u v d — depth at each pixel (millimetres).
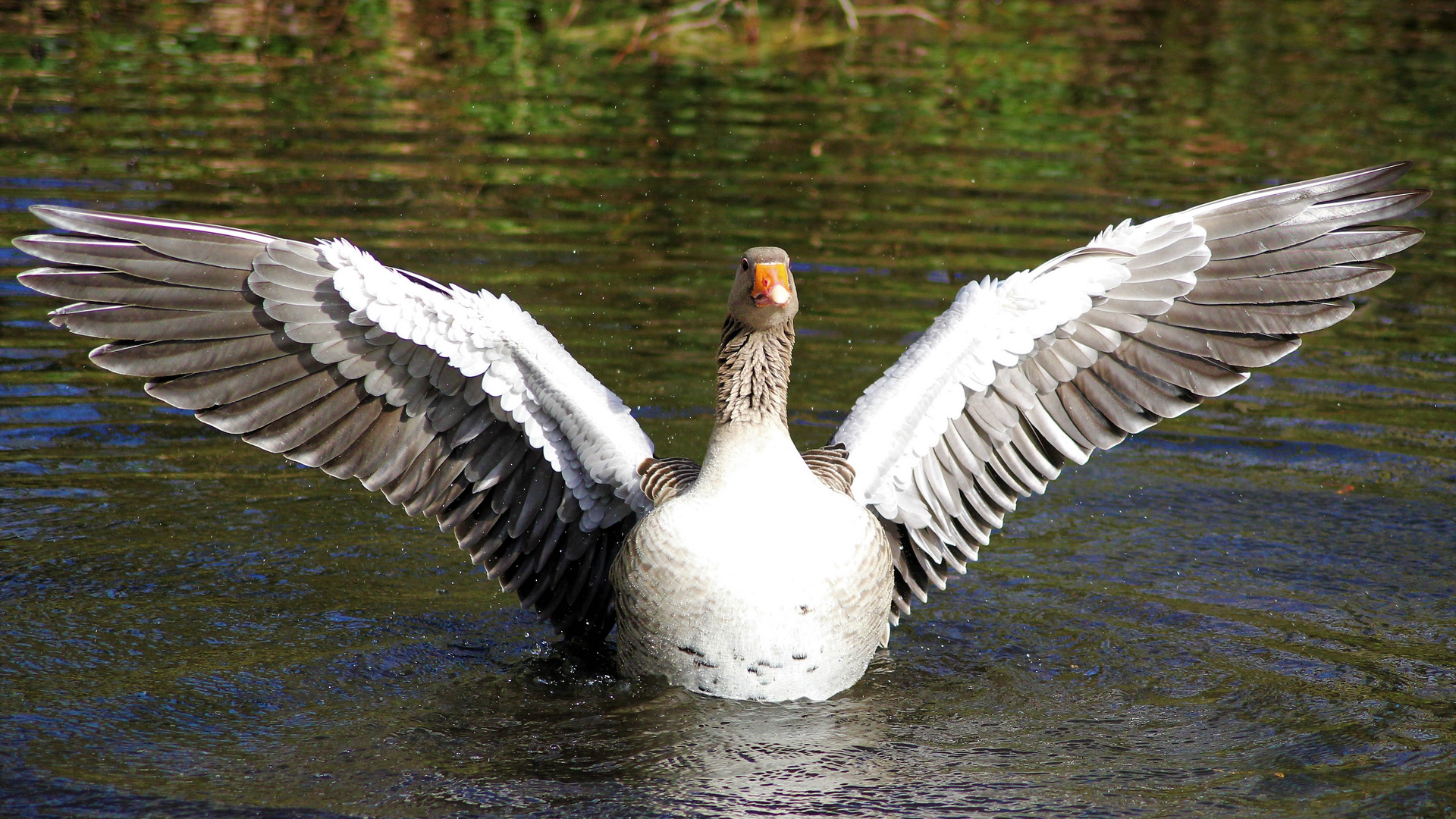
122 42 28391
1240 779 8484
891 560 9688
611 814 7992
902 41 32500
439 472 10148
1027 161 23312
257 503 12578
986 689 9758
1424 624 10789
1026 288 9891
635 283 17750
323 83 26766
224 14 30766
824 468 9828
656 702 9398
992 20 34844
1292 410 15234
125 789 8125
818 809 8094
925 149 24016
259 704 9289
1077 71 29984
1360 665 10117
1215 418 15094
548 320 16375
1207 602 11188
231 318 9359
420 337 9234
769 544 8922
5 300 16562
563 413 9742
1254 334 10570
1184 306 10594
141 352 9180
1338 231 10422
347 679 9703
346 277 9062
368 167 21734
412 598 11094
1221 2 36969
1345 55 31734
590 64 29531
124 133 22516
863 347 15938
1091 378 10617
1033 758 8766
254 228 18250
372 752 8695
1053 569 11805
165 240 9109
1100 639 10570
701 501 9117
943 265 18281
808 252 18812
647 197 21078
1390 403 15367
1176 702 9570
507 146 23406
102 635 10109
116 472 12922
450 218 19672
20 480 12562
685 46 31500
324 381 9656
